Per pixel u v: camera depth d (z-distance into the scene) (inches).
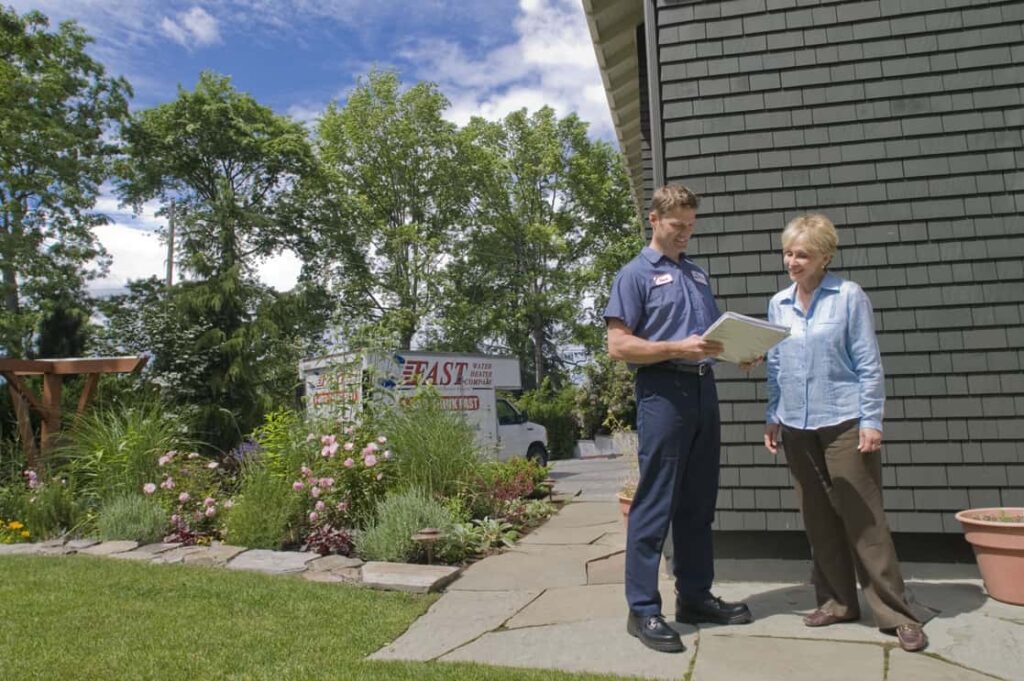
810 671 104.8
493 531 214.7
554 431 864.3
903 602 116.3
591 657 114.0
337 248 1186.0
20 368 326.0
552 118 1298.0
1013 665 105.3
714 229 169.0
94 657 113.8
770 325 109.2
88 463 264.8
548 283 1317.7
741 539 168.9
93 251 935.7
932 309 159.2
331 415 255.8
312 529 213.5
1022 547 130.3
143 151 1040.8
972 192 160.1
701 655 113.0
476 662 112.5
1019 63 161.6
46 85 764.6
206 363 495.2
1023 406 153.6
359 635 126.2
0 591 154.6
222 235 1016.2
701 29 174.4
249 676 105.8
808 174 166.4
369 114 1208.2
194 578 165.9
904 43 165.9
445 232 1288.1
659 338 125.6
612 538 217.3
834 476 122.0
